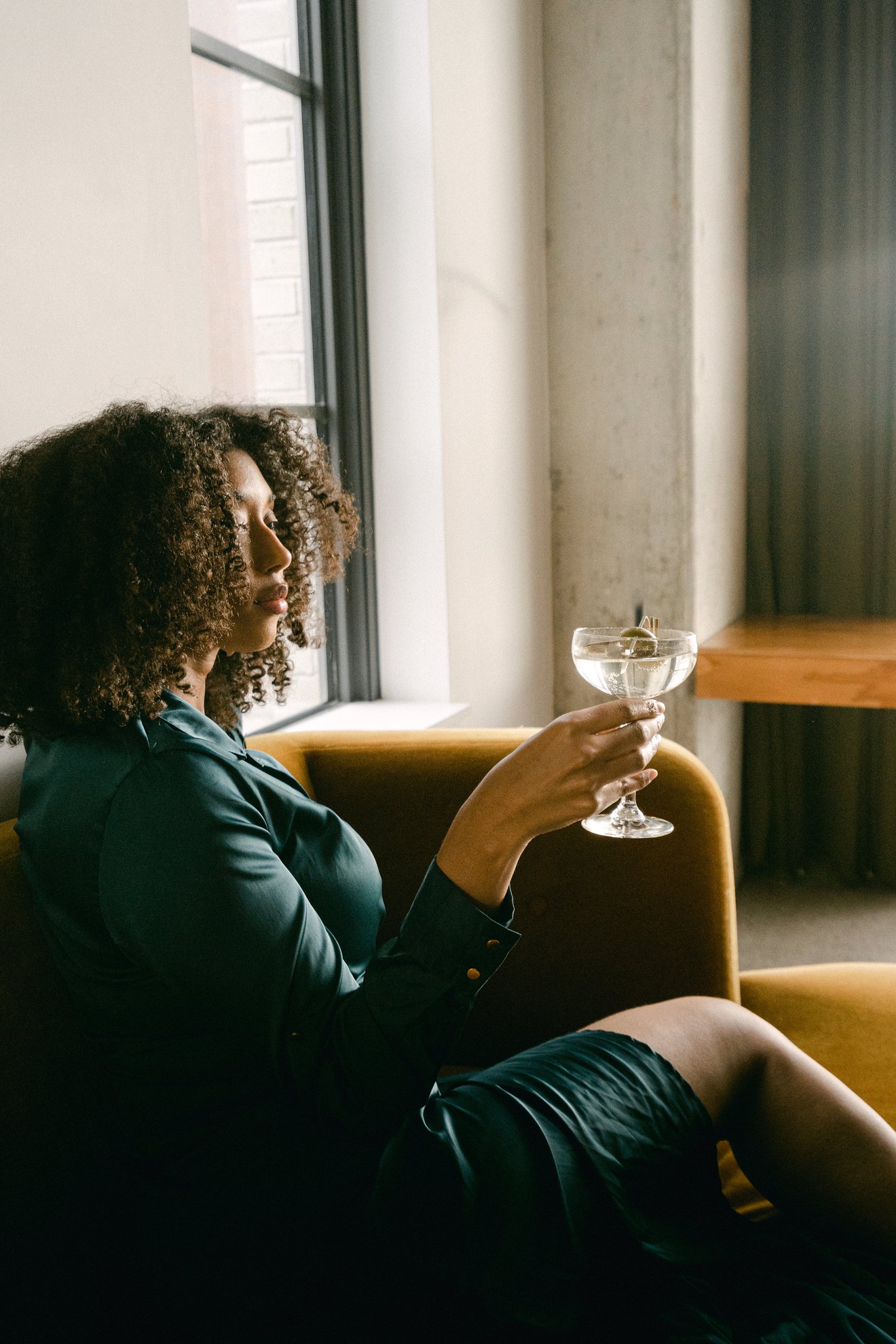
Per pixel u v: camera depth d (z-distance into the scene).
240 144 2.07
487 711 2.60
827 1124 1.03
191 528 0.96
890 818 3.28
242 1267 0.90
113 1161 1.03
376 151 2.27
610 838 1.43
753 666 2.71
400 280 2.29
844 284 3.15
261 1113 0.91
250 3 2.07
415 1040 0.84
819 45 3.09
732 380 3.13
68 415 1.26
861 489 3.22
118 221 1.34
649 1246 0.92
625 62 2.69
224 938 0.83
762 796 3.40
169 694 0.99
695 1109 1.01
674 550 2.84
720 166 2.90
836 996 1.51
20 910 0.94
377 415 2.36
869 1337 0.86
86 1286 0.98
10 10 1.17
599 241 2.80
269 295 2.18
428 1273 0.90
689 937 1.42
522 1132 0.94
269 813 0.95
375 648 2.42
